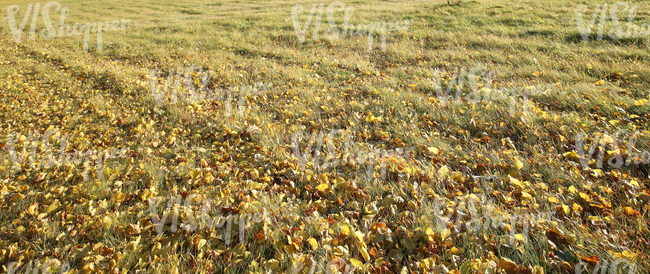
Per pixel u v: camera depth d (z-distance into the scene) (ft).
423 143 12.78
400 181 10.18
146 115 16.96
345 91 19.61
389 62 26.86
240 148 13.33
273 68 25.08
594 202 8.54
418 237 7.89
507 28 34.83
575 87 16.97
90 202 9.72
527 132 12.78
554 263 6.78
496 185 9.69
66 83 23.22
